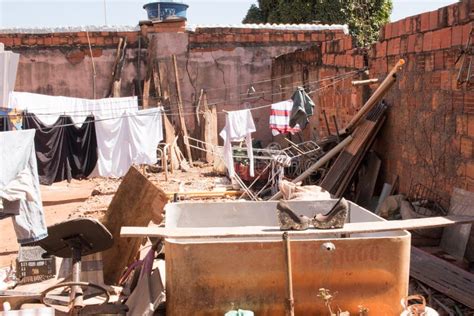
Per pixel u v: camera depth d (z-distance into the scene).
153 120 12.30
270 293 4.57
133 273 6.38
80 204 12.10
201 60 18.11
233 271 4.54
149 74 17.80
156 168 15.82
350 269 4.59
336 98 12.71
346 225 4.86
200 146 17.47
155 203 6.77
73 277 5.07
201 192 11.53
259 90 18.45
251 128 12.07
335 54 12.88
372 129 10.02
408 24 8.98
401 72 9.29
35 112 11.27
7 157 5.02
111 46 17.75
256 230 4.77
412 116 8.83
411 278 6.04
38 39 17.47
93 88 17.77
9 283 6.46
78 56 17.67
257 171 13.34
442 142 7.73
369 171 10.31
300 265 4.56
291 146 13.18
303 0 22.55
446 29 7.60
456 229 6.80
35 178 5.29
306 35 18.31
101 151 11.94
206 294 4.55
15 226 5.24
